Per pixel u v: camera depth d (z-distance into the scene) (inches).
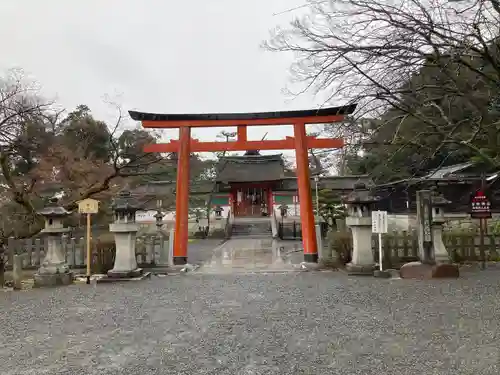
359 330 244.2
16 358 209.2
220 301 342.0
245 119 645.3
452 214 1066.7
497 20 293.3
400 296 340.5
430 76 347.9
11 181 552.4
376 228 469.4
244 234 1232.8
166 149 669.3
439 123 370.9
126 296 374.3
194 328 258.1
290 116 641.0
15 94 740.0
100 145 989.8
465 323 251.1
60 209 459.5
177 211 616.4
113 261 538.6
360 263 489.7
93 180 805.2
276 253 770.8
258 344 222.1
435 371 177.3
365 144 398.3
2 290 419.2
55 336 247.8
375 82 312.3
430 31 288.4
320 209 973.2
